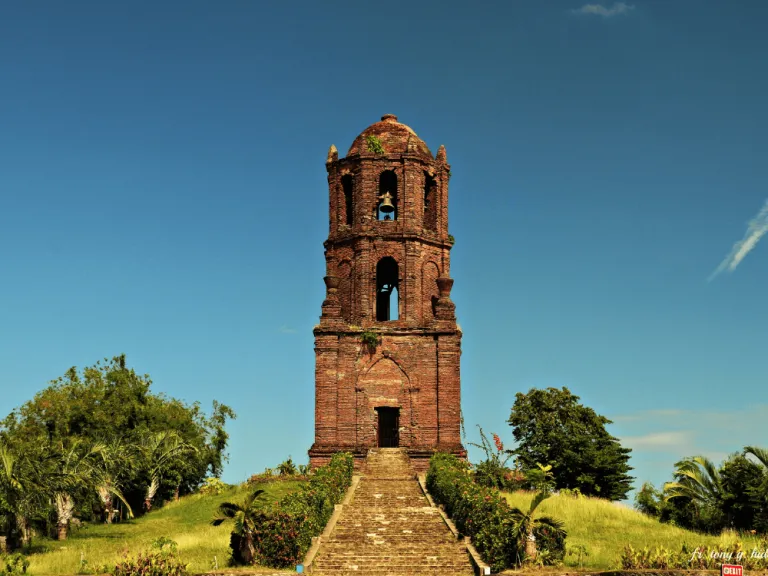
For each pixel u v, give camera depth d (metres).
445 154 58.72
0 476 39.62
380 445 59.12
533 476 52.12
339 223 57.44
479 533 33.78
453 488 39.34
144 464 61.09
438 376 54.03
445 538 35.78
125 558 31.80
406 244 55.91
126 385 69.19
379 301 58.81
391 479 48.81
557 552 32.66
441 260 57.38
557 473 62.84
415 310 55.16
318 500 37.47
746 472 44.25
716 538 39.22
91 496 47.94
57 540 43.66
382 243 56.03
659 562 30.89
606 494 62.47
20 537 40.66
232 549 35.06
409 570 32.34
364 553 34.06
